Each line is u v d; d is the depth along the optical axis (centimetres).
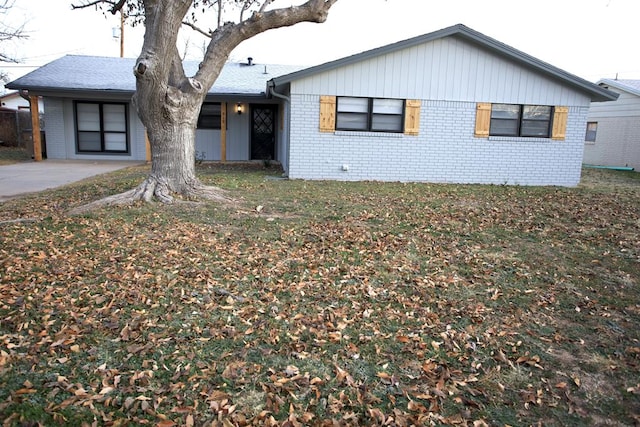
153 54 625
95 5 969
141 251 466
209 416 230
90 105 1524
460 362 288
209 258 454
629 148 1722
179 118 699
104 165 1370
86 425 217
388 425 229
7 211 657
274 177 1106
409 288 398
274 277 411
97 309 336
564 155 1160
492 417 238
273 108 1583
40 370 261
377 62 1064
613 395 257
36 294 357
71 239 499
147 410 231
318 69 1035
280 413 235
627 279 432
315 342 304
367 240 530
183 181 716
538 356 296
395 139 1102
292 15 697
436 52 1075
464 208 745
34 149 1473
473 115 1112
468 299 380
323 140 1082
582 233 598
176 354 284
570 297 388
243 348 294
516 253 504
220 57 721
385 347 302
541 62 1083
